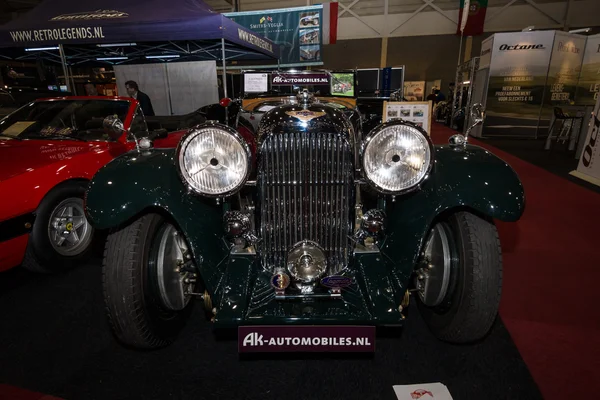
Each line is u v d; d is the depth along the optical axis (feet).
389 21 52.11
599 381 5.83
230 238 6.03
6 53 19.95
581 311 7.71
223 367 6.17
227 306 5.16
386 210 6.42
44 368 6.12
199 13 15.31
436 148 6.53
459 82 42.93
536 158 24.57
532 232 11.94
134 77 27.63
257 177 5.66
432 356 6.40
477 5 48.78
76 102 12.07
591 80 34.81
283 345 5.12
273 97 12.08
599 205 14.70
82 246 9.63
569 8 46.93
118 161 6.16
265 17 37.55
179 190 5.85
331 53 54.70
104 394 5.59
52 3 16.69
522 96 34.83
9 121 11.75
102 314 7.66
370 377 5.93
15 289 8.63
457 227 5.93
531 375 5.96
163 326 6.28
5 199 7.82
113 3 16.02
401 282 5.69
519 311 7.71
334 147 5.51
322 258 5.41
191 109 27.94
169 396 5.56
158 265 6.02
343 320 5.06
